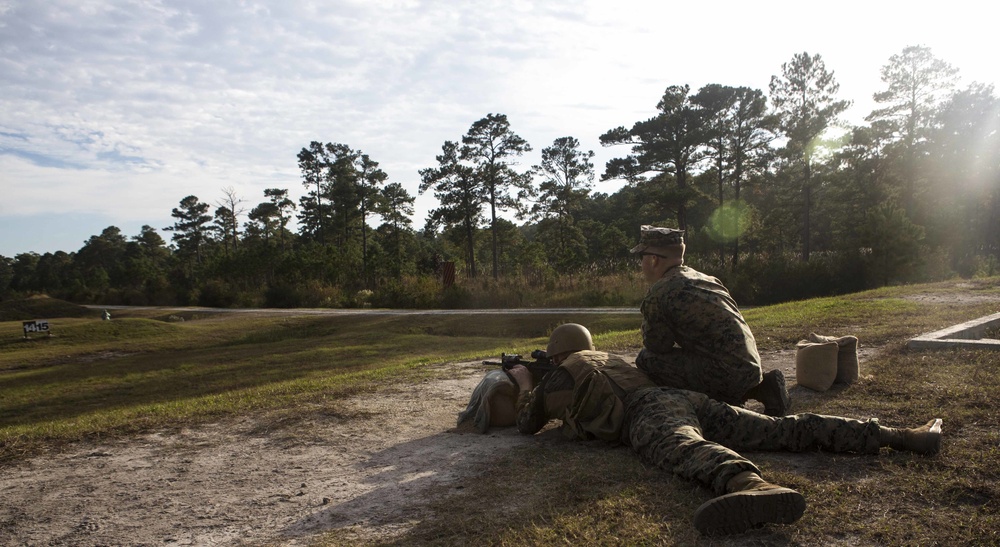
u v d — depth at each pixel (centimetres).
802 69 4647
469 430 503
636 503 300
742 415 358
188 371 2075
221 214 10581
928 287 1697
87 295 8431
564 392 420
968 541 248
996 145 4953
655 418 346
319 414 603
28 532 345
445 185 6544
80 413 1479
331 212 8825
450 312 3672
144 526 343
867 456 352
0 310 5756
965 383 505
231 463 457
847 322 1006
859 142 5050
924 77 5022
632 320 2792
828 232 6462
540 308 3647
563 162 7231
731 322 376
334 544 293
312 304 5359
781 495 256
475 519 305
